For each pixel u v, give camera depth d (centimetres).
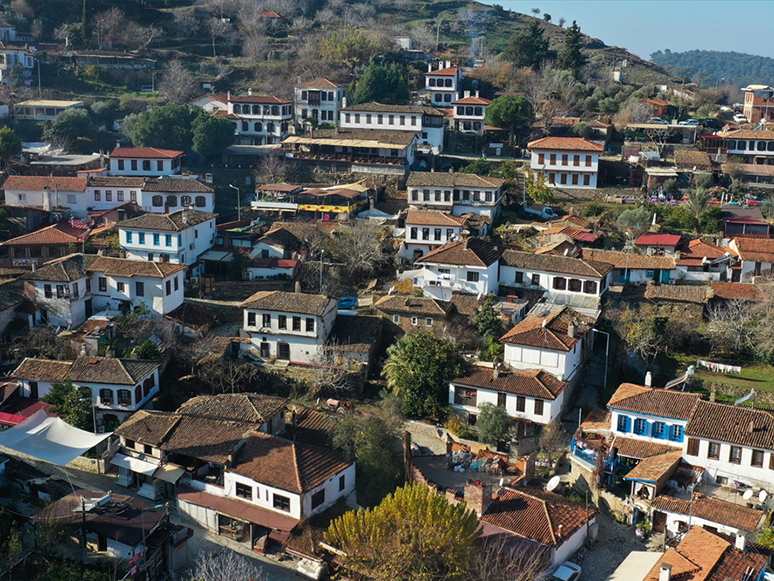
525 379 8231
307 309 9119
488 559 5984
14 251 11125
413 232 11462
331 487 6956
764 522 6650
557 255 10400
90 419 8038
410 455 7650
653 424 7650
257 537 6806
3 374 8644
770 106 17588
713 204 12888
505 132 16088
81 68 19575
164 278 9581
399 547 5759
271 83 19412
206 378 8712
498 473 7744
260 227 12069
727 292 9800
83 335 9062
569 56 19875
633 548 6806
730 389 8425
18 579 5853
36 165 14262
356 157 14600
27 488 7038
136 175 14162
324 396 8750
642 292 10144
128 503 6619
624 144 15325
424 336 8738
